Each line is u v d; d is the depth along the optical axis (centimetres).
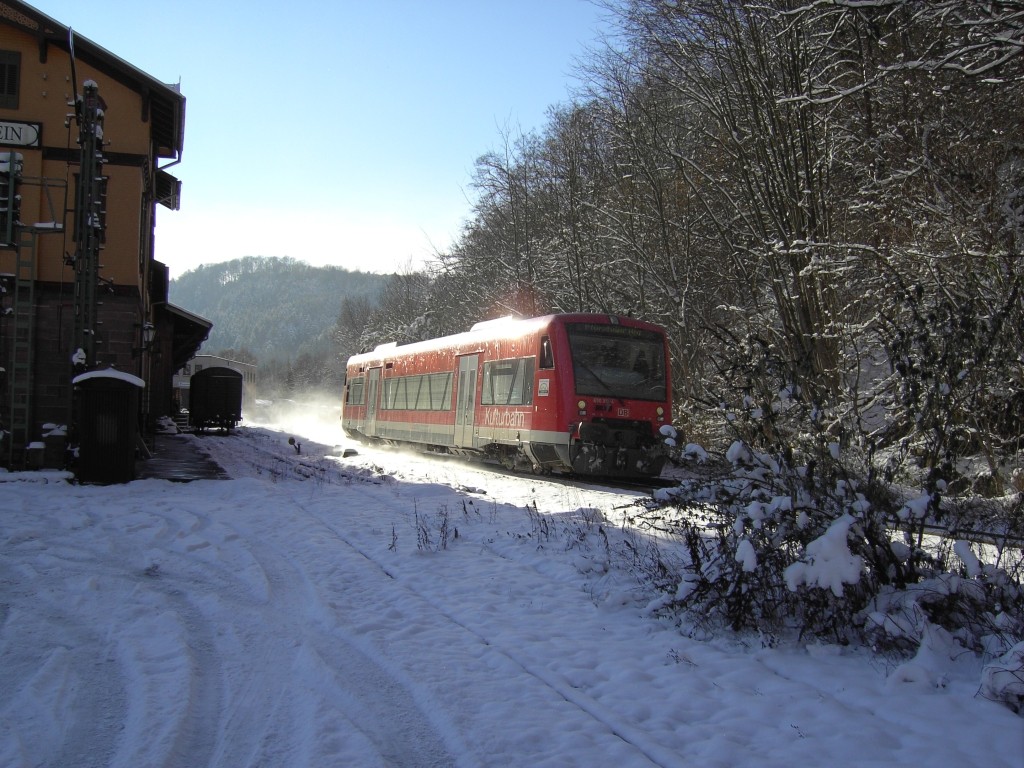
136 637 624
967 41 1346
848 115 1958
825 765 408
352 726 455
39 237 1883
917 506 616
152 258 2950
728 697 500
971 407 689
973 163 1565
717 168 2502
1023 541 665
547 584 785
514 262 3453
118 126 1973
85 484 1555
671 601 666
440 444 2366
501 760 416
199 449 2736
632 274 2809
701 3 2109
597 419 1755
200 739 447
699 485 673
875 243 1861
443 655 583
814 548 566
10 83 1917
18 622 653
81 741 441
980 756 410
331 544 995
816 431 664
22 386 1783
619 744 433
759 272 2386
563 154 3105
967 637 545
